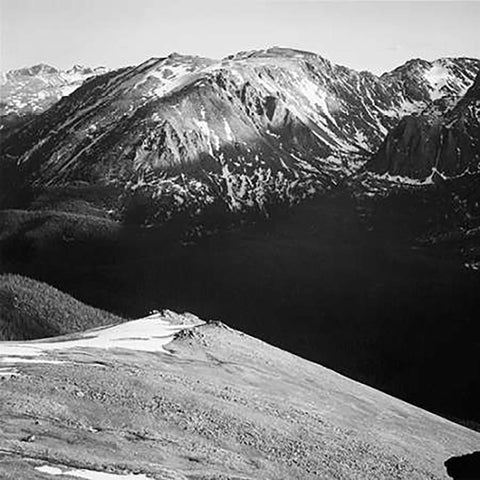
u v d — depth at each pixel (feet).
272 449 254.68
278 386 366.22
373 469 266.16
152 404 266.16
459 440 365.81
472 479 274.16
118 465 193.36
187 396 287.28
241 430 265.75
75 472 180.75
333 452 271.90
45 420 226.38
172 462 214.69
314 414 327.47
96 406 251.60
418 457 301.84
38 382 264.11
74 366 303.27
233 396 313.32
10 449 188.34
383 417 368.07
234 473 221.05
